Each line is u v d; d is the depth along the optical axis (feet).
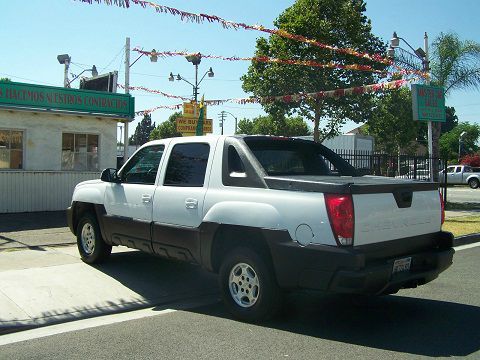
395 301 21.02
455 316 18.85
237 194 18.13
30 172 47.60
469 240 38.24
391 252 16.78
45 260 26.48
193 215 19.52
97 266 25.48
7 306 19.03
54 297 20.34
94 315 18.94
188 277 24.07
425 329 17.29
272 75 60.70
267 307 17.31
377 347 15.48
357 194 15.65
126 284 22.62
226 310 19.61
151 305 20.36
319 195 15.92
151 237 21.44
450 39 66.54
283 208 16.63
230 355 14.83
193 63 57.11
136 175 23.25
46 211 48.47
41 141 48.47
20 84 45.32
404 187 17.25
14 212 46.83
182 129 71.67
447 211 59.21
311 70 58.85
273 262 16.75
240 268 18.19
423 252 17.89
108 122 52.70
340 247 15.43
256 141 19.53
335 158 22.26
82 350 15.37
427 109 57.36
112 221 23.71
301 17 57.77
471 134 242.17
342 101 61.26
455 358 14.64
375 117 68.33
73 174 50.47
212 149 19.77
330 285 15.56
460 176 127.95
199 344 15.78
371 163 55.11
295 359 14.49
